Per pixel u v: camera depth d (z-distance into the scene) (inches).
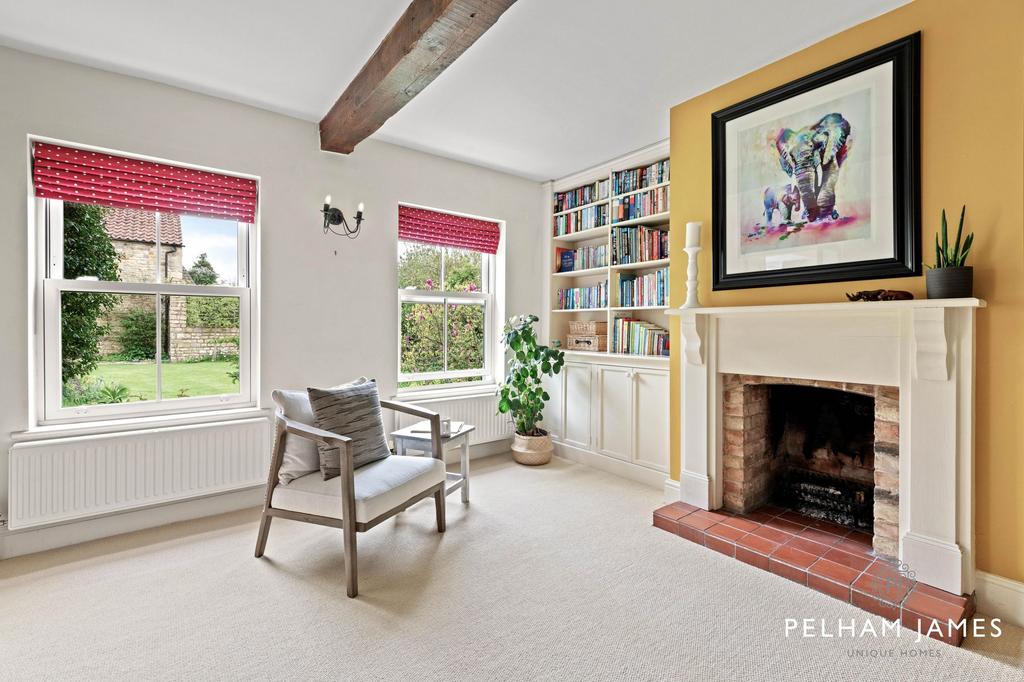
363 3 80.7
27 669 63.2
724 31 88.9
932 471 78.6
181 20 85.5
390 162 143.0
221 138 115.9
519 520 113.0
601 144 142.9
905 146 82.7
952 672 63.7
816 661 65.9
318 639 69.6
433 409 150.0
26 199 95.9
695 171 115.2
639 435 142.7
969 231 77.0
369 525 83.0
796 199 96.8
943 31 79.0
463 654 66.7
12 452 91.8
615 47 93.8
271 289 123.1
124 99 104.5
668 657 66.5
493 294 174.7
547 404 175.6
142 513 107.0
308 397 100.3
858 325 88.0
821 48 93.0
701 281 114.4
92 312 106.4
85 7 81.7
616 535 105.0
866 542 95.0
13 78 94.1
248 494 120.9
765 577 87.4
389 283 143.3
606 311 164.9
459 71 102.6
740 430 109.4
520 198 174.1
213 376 119.6
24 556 94.4
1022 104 72.2
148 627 72.2
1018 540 73.7
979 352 76.4
